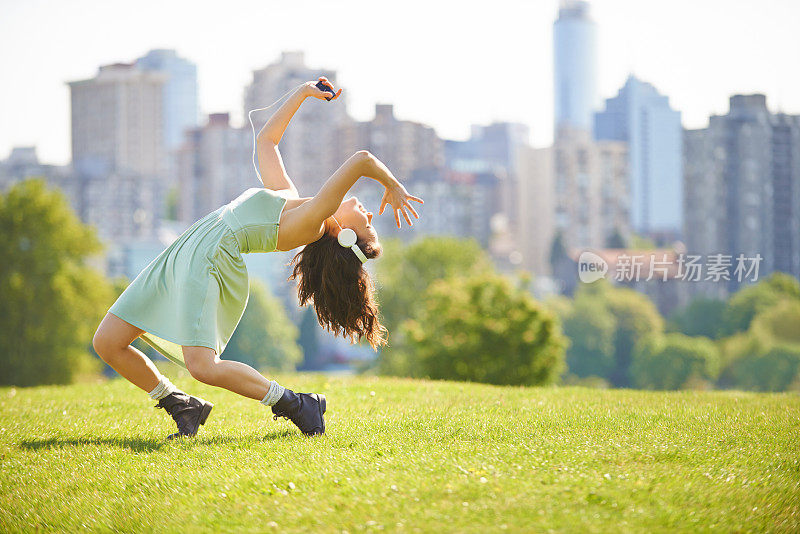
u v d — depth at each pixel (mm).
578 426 8219
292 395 7895
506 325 39906
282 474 6473
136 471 6902
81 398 11508
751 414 9242
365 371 73375
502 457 6758
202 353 7516
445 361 40188
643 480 6102
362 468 6527
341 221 8023
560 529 5242
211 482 6449
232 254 7676
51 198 53844
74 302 52438
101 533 5852
